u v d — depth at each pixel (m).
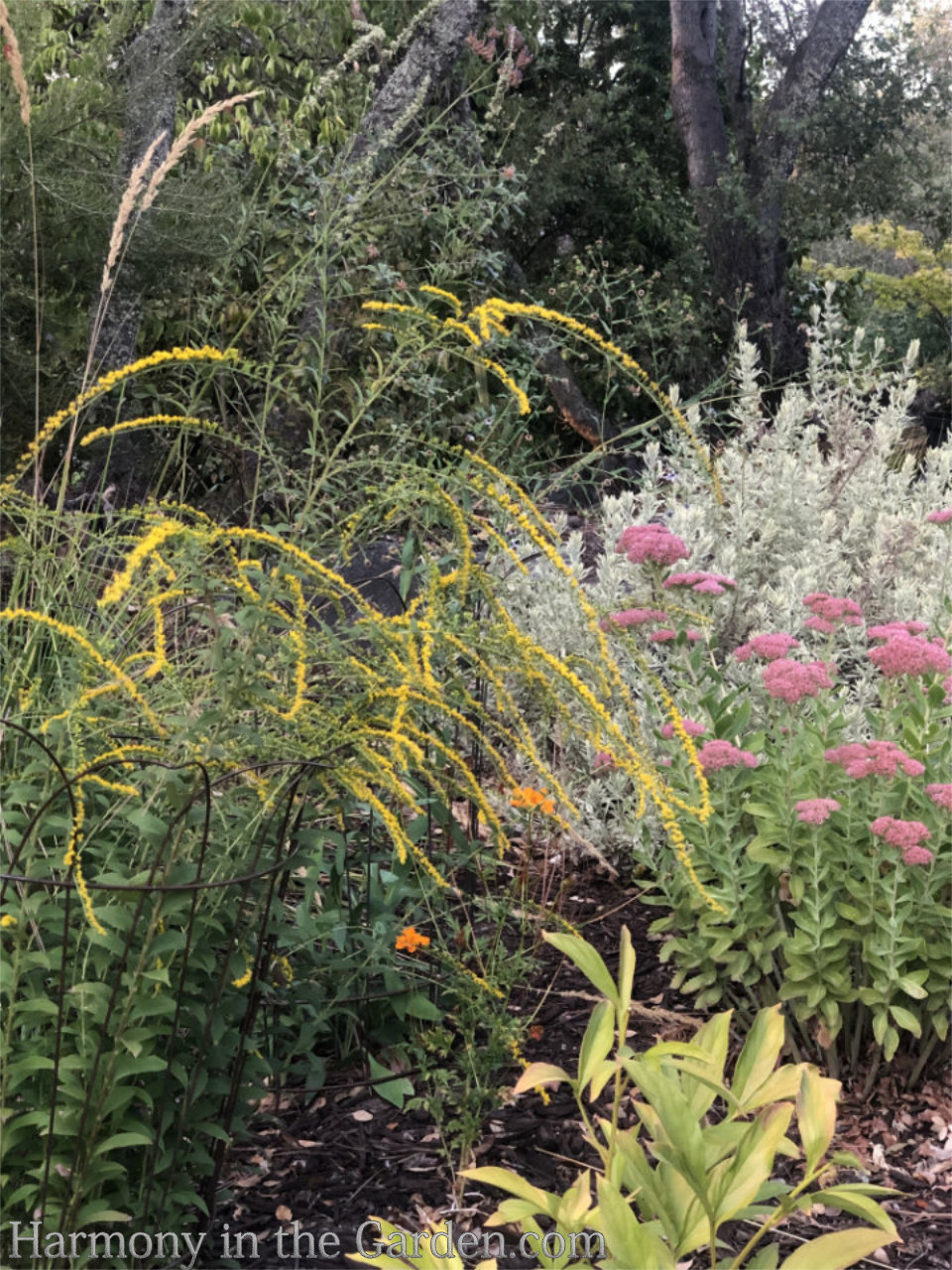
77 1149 1.47
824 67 12.23
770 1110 1.35
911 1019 2.11
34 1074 1.52
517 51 4.92
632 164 13.04
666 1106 1.28
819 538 3.80
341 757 1.74
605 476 4.98
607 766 2.76
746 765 2.29
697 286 11.96
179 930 1.57
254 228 4.08
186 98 7.56
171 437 3.70
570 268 9.81
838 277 15.61
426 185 4.55
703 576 2.82
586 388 9.39
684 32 12.08
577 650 3.22
